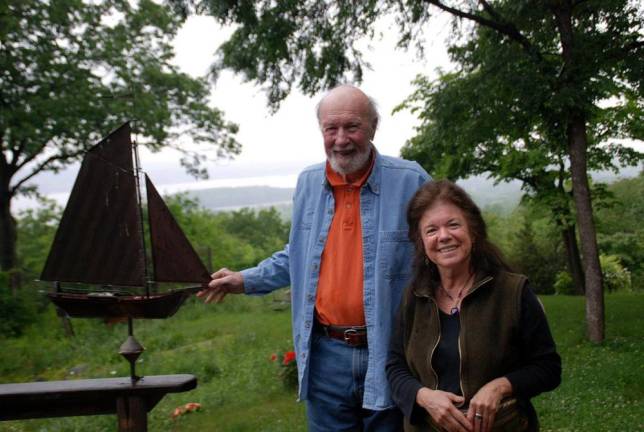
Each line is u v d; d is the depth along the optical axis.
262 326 12.28
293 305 2.62
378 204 2.46
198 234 24.92
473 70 8.34
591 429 4.42
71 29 15.89
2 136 15.41
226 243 28.64
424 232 2.11
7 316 11.99
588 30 7.23
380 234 2.42
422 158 12.53
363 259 2.42
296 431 5.14
